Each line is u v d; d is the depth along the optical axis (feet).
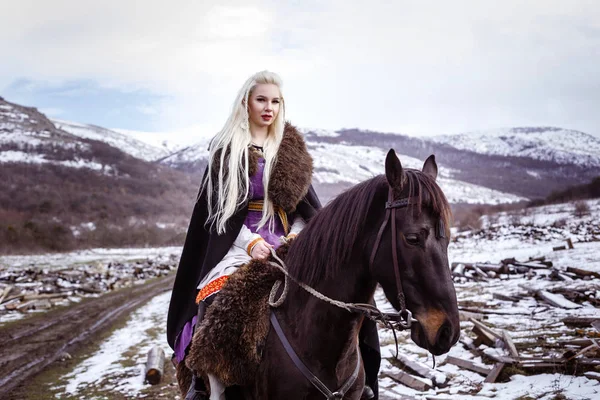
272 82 10.37
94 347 34.42
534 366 19.17
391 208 8.05
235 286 9.28
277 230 10.23
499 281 41.34
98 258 123.44
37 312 48.91
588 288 32.19
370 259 8.21
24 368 29.14
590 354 19.04
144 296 60.59
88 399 23.00
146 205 328.49
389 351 24.45
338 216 8.71
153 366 24.91
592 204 141.49
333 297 8.64
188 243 10.44
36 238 151.53
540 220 120.88
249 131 10.37
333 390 8.68
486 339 22.89
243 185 9.86
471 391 18.61
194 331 9.83
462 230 116.26
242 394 9.44
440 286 7.61
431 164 8.89
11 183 316.19
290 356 8.77
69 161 446.19
